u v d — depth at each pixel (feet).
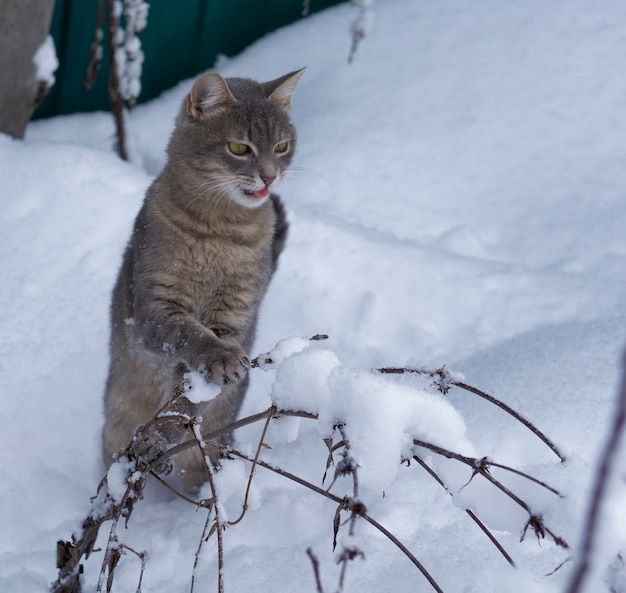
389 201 6.28
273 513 4.32
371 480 3.39
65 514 4.52
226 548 4.09
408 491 4.24
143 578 4.03
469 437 4.43
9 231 5.40
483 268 5.66
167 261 4.48
